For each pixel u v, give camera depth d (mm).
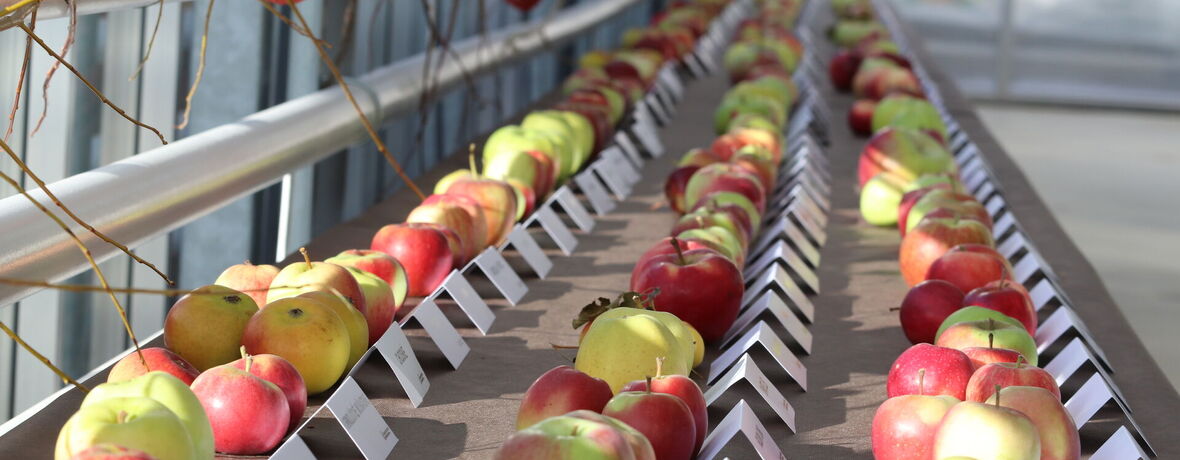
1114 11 10062
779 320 1367
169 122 2113
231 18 2125
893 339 1452
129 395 862
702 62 4258
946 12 10266
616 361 1094
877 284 1719
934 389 1102
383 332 1313
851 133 3105
